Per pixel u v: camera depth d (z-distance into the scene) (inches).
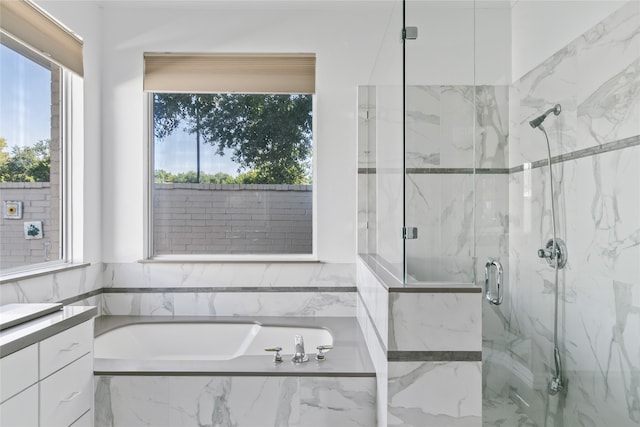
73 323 73.9
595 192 77.4
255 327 116.5
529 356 94.5
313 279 122.0
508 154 101.9
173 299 121.4
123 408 81.9
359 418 81.4
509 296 99.7
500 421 92.1
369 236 109.9
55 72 106.7
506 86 102.4
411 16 71.2
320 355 88.4
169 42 121.0
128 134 121.3
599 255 76.4
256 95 125.3
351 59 121.6
